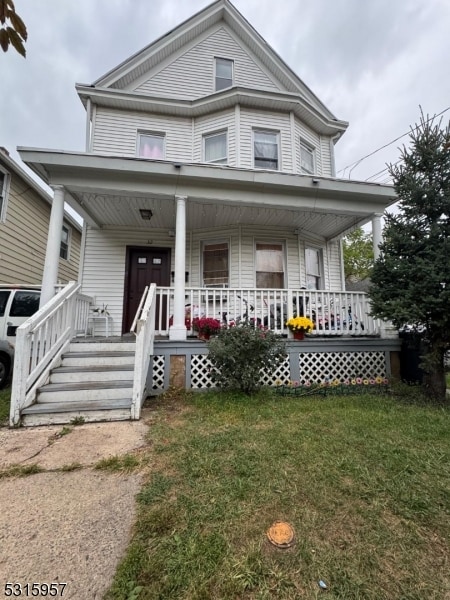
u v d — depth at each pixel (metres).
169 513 1.83
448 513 1.85
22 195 8.68
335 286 8.45
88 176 5.15
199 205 6.14
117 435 3.16
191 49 8.55
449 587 1.35
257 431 3.18
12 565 1.47
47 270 4.88
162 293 5.40
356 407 4.09
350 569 1.43
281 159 7.83
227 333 4.79
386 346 5.78
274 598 1.29
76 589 1.34
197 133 8.02
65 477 2.32
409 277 4.50
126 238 7.44
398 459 2.52
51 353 4.30
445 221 4.51
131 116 7.80
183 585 1.34
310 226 7.55
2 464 2.53
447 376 6.83
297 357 5.46
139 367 3.79
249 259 7.40
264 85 8.89
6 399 4.34
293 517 1.80
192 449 2.74
